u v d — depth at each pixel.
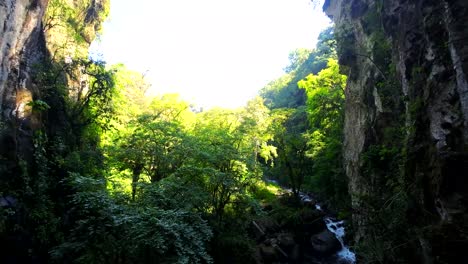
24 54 17.72
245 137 29.66
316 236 26.14
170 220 13.16
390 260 10.51
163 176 21.28
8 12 14.48
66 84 22.91
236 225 22.11
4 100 15.69
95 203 13.26
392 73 13.79
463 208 7.02
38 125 17.83
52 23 23.30
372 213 11.45
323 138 33.41
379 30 16.14
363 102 17.75
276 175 42.22
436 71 8.63
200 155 21.33
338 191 26.25
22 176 15.39
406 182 9.90
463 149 7.35
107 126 23.89
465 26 7.58
